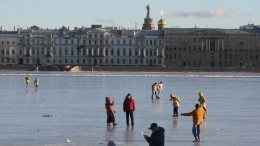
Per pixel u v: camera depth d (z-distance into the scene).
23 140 57.66
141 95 128.50
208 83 193.88
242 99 118.44
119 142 57.12
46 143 55.91
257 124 72.44
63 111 87.50
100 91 140.50
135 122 74.00
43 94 127.50
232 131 65.69
